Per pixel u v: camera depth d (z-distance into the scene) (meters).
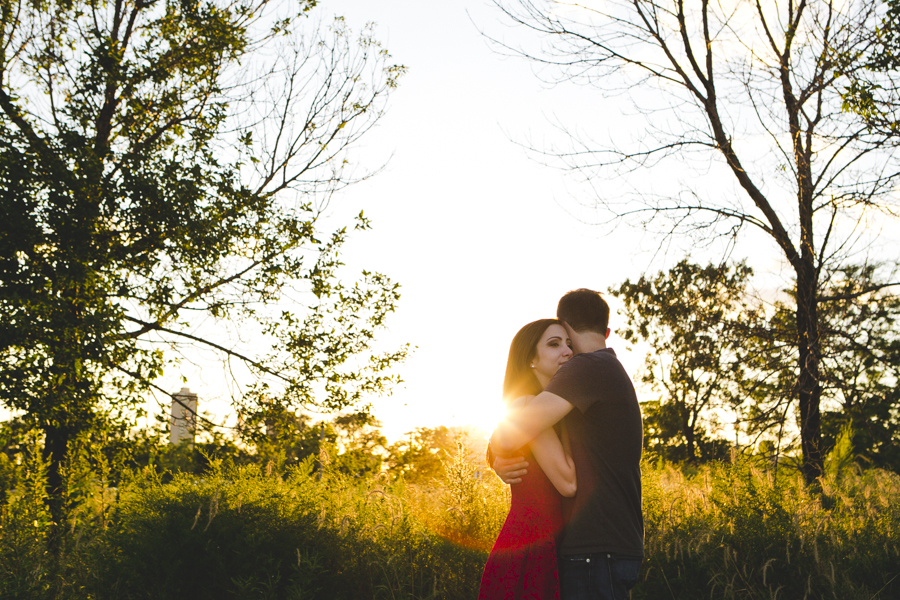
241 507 4.24
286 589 3.77
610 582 2.21
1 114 7.69
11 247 6.93
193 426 8.84
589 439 2.32
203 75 9.11
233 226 8.59
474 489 4.45
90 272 7.25
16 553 4.29
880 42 6.33
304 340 9.20
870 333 8.58
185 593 3.94
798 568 3.70
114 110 8.80
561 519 2.33
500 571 2.32
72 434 7.43
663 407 13.66
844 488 5.14
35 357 6.91
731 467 4.68
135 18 9.59
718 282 9.19
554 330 2.62
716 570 3.79
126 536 4.28
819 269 8.61
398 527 4.29
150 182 7.69
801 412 8.43
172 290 8.46
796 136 8.16
